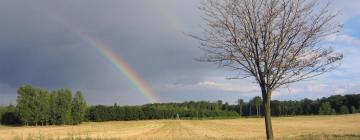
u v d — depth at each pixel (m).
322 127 83.06
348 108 165.00
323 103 170.38
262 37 16.50
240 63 17.14
